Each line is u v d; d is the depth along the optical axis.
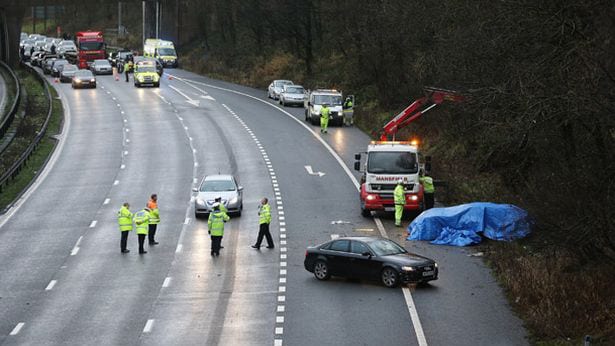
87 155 108.69
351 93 146.00
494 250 63.75
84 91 170.62
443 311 51.06
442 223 68.75
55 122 132.12
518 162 76.56
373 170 75.81
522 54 51.91
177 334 47.75
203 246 67.94
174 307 52.75
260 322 49.53
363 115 130.50
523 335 46.88
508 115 56.12
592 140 53.81
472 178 84.19
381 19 126.62
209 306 52.78
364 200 75.81
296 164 100.88
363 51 135.25
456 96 84.19
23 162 102.25
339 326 48.56
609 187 47.81
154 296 55.19
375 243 57.56
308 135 120.00
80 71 177.25
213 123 131.12
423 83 110.75
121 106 149.00
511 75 51.97
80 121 133.50
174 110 144.50
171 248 67.69
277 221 75.44
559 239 49.94
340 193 86.50
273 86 161.75
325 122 121.88
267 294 55.09
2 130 114.50
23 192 90.44
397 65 127.62
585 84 45.66
